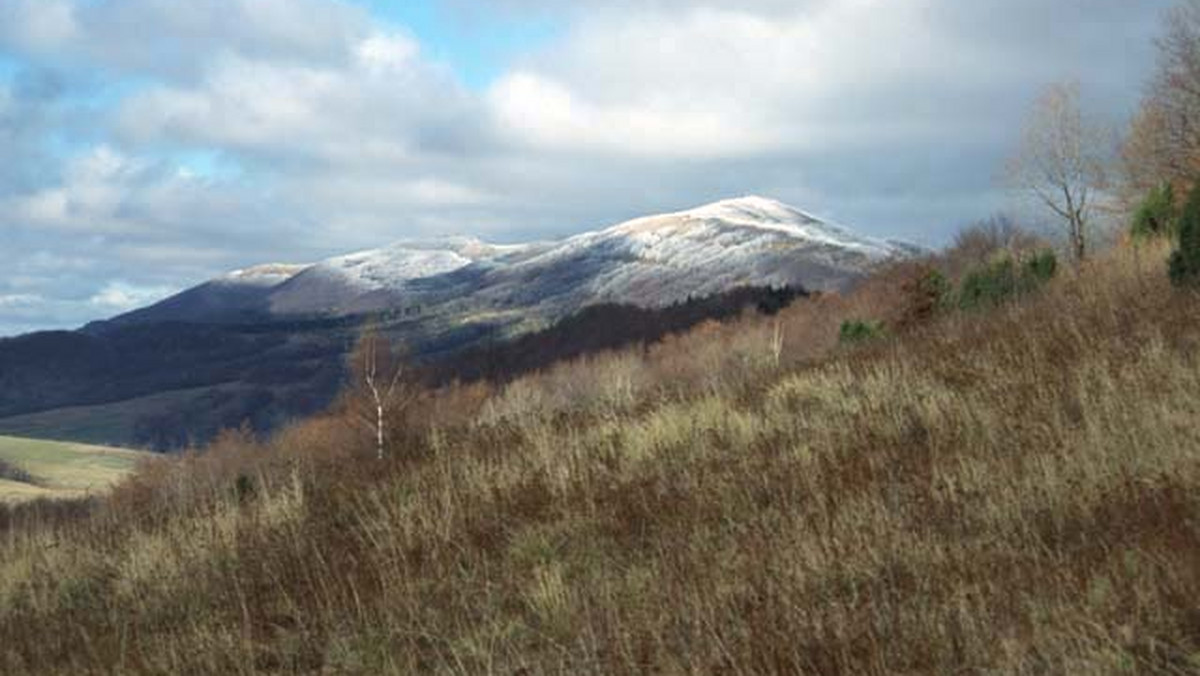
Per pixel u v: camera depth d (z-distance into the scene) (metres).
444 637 5.93
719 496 7.65
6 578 9.40
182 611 7.61
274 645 6.41
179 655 6.44
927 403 8.91
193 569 8.54
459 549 7.61
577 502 8.13
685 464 8.82
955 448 7.52
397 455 11.33
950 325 14.80
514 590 6.59
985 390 8.97
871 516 6.30
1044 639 4.22
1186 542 4.80
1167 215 17.92
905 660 4.36
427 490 9.21
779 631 4.87
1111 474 6.11
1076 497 5.91
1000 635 4.32
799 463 8.04
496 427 11.92
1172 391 7.41
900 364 11.07
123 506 12.75
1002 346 10.66
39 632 7.72
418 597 6.72
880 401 9.41
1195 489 5.50
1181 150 30.20
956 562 5.34
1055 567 4.94
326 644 6.27
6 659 7.09
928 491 6.66
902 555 5.62
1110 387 7.72
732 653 4.75
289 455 17.03
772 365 14.88
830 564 5.64
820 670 4.48
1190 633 4.09
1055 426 7.34
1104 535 5.27
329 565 7.81
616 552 6.93
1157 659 3.92
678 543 6.71
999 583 4.88
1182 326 9.60
